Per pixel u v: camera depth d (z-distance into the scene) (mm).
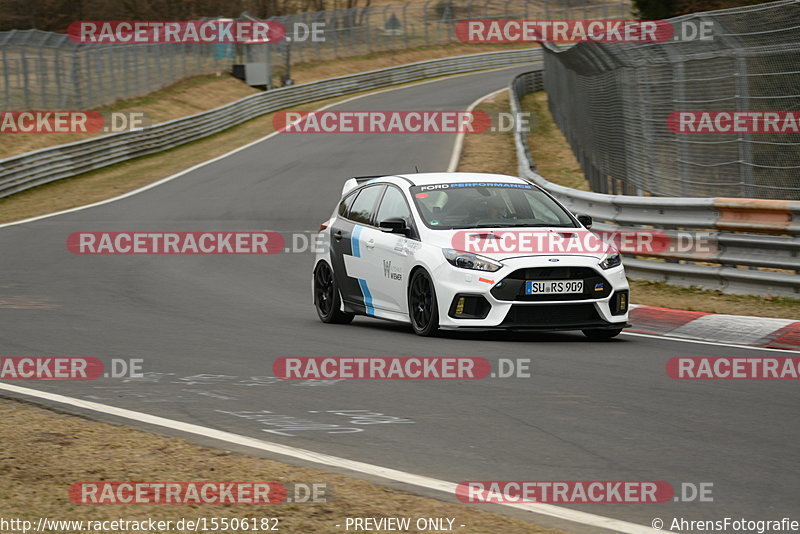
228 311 43750
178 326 39031
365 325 39875
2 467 19109
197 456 20000
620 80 65188
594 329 34531
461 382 27625
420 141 130750
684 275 46500
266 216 85312
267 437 21922
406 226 36656
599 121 75125
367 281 38438
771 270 45500
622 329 36688
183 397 26031
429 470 19391
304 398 25906
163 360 31375
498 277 33406
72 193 105562
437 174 39469
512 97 127750
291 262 62750
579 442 21328
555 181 90375
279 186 102750
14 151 124500
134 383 27844
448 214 36562
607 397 25609
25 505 16875
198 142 146500
